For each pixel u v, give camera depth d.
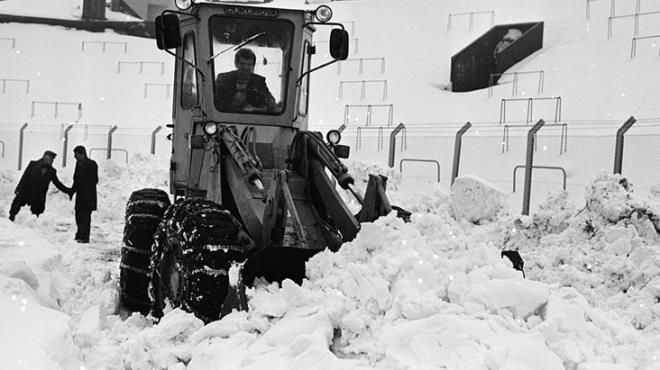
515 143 16.83
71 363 5.29
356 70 28.52
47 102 29.66
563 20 28.20
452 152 17.39
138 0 38.06
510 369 4.42
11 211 14.69
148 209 8.30
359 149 19.50
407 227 5.73
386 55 29.33
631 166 14.96
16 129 27.08
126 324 6.82
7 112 28.94
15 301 6.26
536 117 21.16
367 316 5.13
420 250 5.48
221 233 6.08
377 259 5.41
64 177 19.12
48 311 6.23
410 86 26.61
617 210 9.90
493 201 12.14
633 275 8.61
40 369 4.77
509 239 10.94
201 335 5.38
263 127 8.03
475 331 4.82
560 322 4.91
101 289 8.27
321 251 5.91
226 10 8.07
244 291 5.67
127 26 36.66
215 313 5.93
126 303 8.22
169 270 6.81
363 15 32.91
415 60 28.59
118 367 5.36
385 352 4.80
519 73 24.72
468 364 4.54
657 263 8.62
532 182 15.77
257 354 4.97
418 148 17.80
